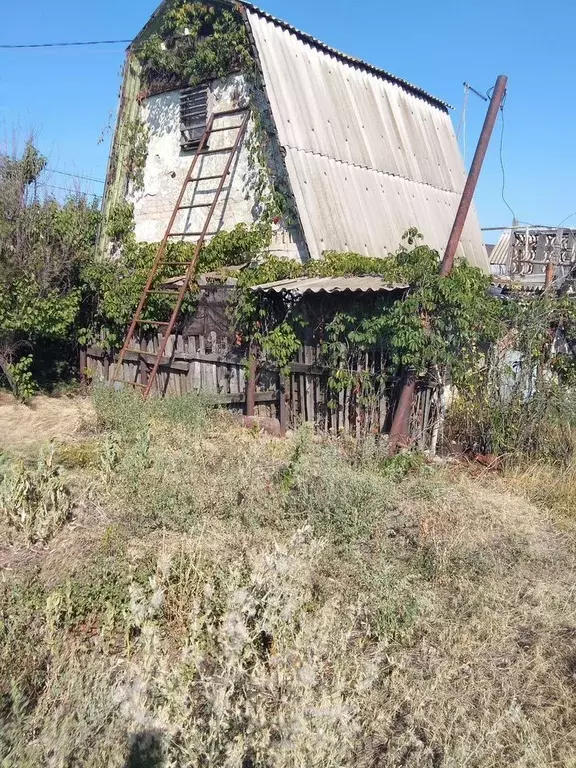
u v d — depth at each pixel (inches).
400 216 455.2
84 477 252.2
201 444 281.9
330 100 441.1
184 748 119.9
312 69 440.5
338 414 328.2
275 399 353.4
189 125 456.1
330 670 146.5
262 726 122.7
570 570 205.8
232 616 145.3
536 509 252.5
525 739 132.6
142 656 148.0
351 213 409.1
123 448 278.8
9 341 418.3
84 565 180.9
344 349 318.7
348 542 202.5
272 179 404.8
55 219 425.1
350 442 301.9
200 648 149.3
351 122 450.9
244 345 364.8
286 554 173.5
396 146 492.1
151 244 467.8
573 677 153.8
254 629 151.6
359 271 377.7
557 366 323.6
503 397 307.6
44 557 190.2
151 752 116.6
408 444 296.8
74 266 443.2
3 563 186.2
